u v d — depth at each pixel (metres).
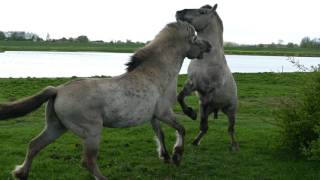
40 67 42.88
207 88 9.28
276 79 28.36
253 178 8.23
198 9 9.15
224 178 8.23
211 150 10.27
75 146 10.16
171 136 11.64
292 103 9.91
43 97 6.60
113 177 8.05
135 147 10.36
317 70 9.96
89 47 119.62
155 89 7.41
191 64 9.28
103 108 6.78
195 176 8.27
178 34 7.84
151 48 7.61
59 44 132.12
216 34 9.22
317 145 8.71
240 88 23.53
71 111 6.59
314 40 120.81
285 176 8.33
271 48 146.00
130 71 7.34
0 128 12.50
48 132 6.91
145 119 7.35
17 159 9.01
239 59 75.81
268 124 14.06
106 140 10.98
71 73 36.31
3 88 20.83
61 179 7.89
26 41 134.25
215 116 10.39
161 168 8.67
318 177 8.30
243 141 11.34
